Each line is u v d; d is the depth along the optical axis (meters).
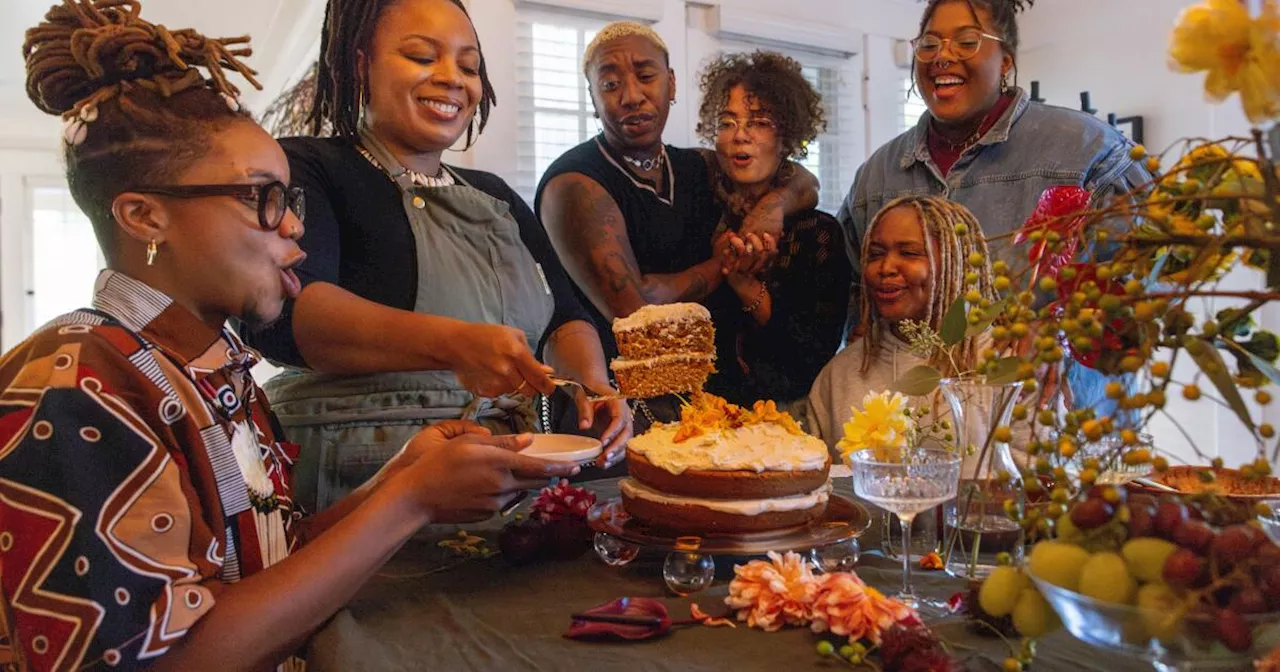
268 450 1.14
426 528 1.42
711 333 1.61
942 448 1.22
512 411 1.67
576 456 1.11
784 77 2.33
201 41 1.00
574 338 1.82
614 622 0.96
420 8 1.61
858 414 1.28
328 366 1.46
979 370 0.79
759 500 1.17
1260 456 0.68
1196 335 0.69
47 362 0.85
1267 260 0.70
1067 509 0.73
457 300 1.64
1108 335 0.70
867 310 2.04
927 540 1.20
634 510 1.25
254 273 0.99
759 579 0.99
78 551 0.79
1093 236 0.79
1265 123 0.63
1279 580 0.63
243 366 1.09
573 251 2.19
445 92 1.62
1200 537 0.65
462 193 1.67
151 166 0.94
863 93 3.74
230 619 0.86
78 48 0.93
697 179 2.41
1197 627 0.64
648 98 2.24
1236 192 0.69
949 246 1.90
